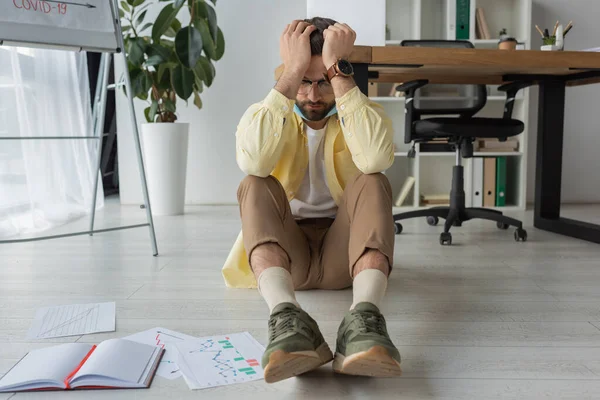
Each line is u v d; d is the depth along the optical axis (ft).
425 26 13.48
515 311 5.10
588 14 13.82
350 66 4.48
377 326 3.46
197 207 13.47
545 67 7.67
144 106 13.55
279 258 4.02
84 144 11.86
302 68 4.47
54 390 3.47
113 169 16.75
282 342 3.27
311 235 5.28
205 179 13.93
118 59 13.48
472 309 5.18
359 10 8.89
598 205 13.75
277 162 4.84
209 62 11.85
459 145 9.59
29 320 4.89
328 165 4.99
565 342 4.29
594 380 3.59
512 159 13.64
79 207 11.61
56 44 6.87
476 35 13.10
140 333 4.42
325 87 4.71
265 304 5.31
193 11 11.16
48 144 10.26
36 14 6.68
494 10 13.66
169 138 11.85
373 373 3.37
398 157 13.93
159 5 13.33
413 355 4.04
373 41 8.95
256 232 4.08
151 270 6.84
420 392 3.43
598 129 14.16
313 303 5.26
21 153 9.52
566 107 14.07
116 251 8.08
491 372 3.73
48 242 8.80
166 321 4.80
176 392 3.44
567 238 9.02
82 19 7.13
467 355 4.03
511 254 7.75
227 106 13.75
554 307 5.23
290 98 4.42
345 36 4.54
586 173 14.28
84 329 4.60
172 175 12.00
